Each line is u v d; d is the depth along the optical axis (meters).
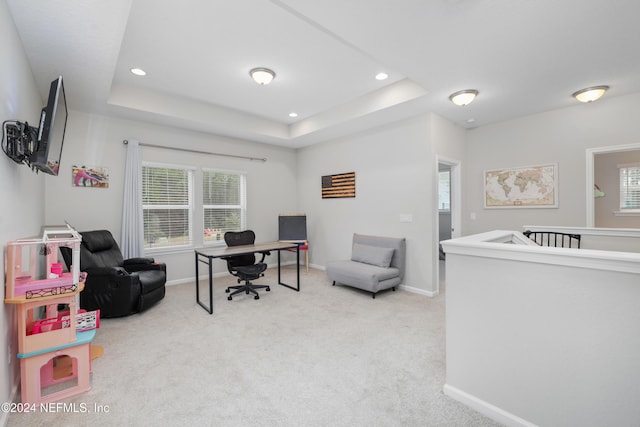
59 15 1.82
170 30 2.43
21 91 2.10
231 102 4.11
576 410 1.31
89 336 1.86
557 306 1.35
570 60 2.53
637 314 1.16
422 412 1.62
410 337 2.58
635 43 2.26
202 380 1.94
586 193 3.55
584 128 3.55
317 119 4.62
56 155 2.29
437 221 3.88
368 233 4.62
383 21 2.01
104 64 2.44
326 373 2.02
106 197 3.79
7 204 1.72
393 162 4.23
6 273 1.65
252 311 3.24
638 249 2.94
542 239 3.48
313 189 5.68
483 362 1.60
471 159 4.54
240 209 5.29
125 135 3.94
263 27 2.40
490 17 1.97
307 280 4.66
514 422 1.48
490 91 3.18
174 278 4.41
